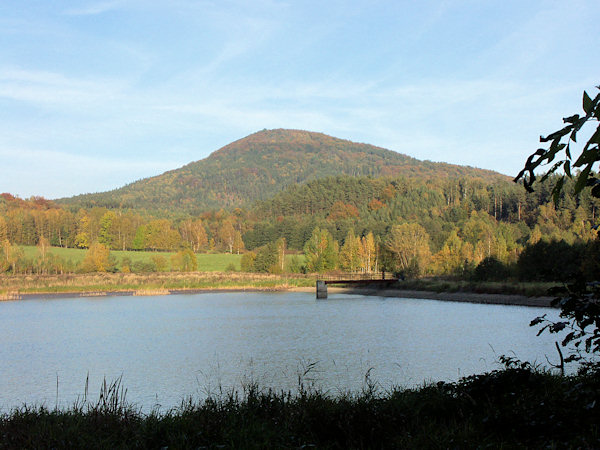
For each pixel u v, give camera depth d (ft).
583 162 9.53
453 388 29.09
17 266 328.29
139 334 118.32
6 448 23.40
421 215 589.73
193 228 598.75
